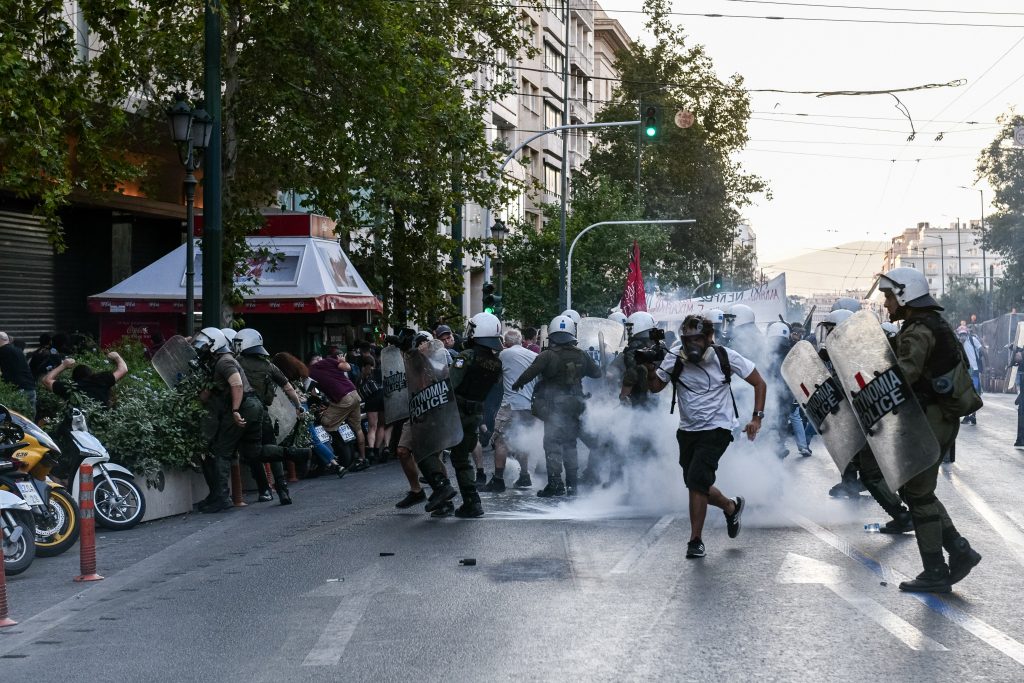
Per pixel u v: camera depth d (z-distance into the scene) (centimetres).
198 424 1305
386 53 1984
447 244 2569
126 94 1786
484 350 1200
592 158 6550
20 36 1339
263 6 1880
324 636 677
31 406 1314
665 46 6375
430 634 676
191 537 1106
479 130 2453
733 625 680
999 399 3772
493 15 2689
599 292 4872
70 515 1023
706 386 927
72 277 2391
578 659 612
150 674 605
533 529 1083
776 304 2714
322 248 2389
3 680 601
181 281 2308
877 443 776
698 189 6512
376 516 1207
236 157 2022
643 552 939
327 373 1711
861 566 860
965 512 1137
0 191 2045
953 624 674
